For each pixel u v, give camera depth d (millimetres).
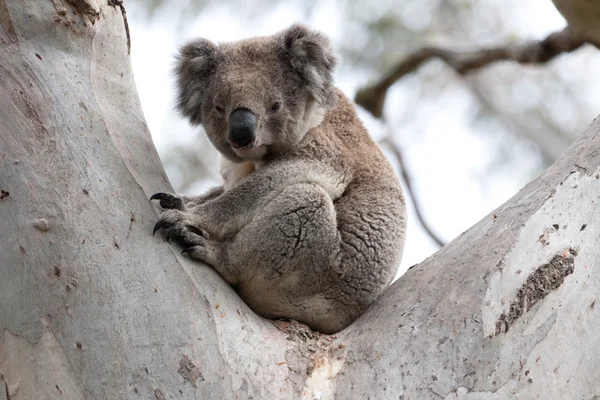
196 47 9938
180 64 10094
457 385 6648
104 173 7148
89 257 6719
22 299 6562
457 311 7008
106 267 6738
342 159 9602
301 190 8719
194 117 10117
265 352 7141
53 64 7359
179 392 6504
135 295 6723
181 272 7156
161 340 6617
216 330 6977
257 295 8500
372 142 10297
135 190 7320
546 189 7508
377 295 8938
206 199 10250
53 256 6656
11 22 7285
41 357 6484
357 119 10375
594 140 7781
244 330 7211
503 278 7004
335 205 9344
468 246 7531
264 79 9516
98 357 6465
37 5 7387
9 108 6996
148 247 7059
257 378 6883
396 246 9336
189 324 6805
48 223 6715
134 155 7578
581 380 6957
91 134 7254
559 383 6828
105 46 7824
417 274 7781
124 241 6945
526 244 7160
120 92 7836
